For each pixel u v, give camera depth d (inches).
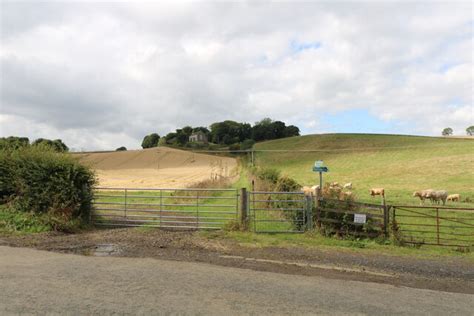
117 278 297.7
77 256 376.2
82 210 563.8
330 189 606.5
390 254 435.2
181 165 2965.1
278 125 4982.8
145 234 504.4
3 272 304.2
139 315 223.1
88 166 583.2
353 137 3558.1
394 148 2765.7
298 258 398.3
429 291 305.7
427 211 889.5
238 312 235.9
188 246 439.8
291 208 560.1
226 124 4928.6
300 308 248.4
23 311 222.2
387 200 1195.3
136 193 1173.1
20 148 598.5
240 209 554.9
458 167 1879.9
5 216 523.2
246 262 373.1
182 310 234.2
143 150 3449.8
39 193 547.2
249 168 1740.9
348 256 416.5
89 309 229.0
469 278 353.7
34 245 422.0
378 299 276.8
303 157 2908.5
